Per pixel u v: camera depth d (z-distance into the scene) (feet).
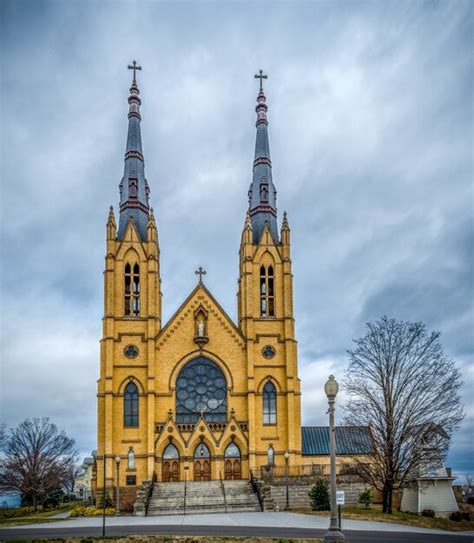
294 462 246.27
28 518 188.96
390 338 198.80
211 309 261.44
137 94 294.46
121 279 257.14
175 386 252.21
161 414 248.52
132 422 244.83
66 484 345.51
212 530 137.69
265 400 255.09
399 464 176.24
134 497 233.76
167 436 241.96
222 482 224.12
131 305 256.32
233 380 255.29
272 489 209.36
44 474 292.40
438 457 178.60
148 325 253.03
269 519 164.04
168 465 241.76
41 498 293.64
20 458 294.46
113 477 237.04
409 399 175.83
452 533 144.15
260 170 289.53
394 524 155.84
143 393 247.09
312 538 120.26
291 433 248.73
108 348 247.29
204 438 243.40
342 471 222.07
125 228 265.54
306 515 175.52
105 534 131.95
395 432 175.83
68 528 149.38
